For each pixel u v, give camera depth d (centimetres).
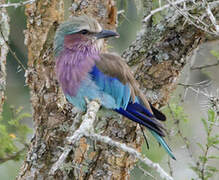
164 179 725
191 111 1523
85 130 806
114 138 1136
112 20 1182
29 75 1170
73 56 1088
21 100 1560
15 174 1450
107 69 1075
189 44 1120
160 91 1138
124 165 1148
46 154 1151
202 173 1130
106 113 1111
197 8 1095
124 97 1077
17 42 1541
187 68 1365
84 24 1094
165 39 1125
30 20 1170
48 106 1152
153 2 1278
